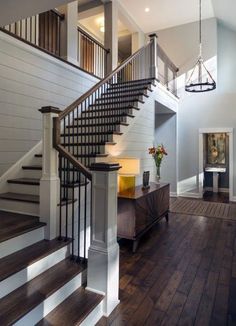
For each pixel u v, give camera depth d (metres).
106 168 2.15
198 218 5.30
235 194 7.31
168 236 4.17
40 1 2.21
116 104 5.12
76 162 2.45
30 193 3.27
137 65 6.04
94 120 4.74
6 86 3.53
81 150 3.86
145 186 4.57
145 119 5.20
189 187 7.91
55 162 2.62
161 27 8.23
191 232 4.38
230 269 3.02
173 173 8.02
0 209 3.07
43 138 2.62
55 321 1.83
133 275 2.87
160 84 6.06
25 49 3.81
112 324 2.05
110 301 2.20
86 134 3.93
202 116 7.73
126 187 4.11
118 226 3.62
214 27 7.55
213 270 3.00
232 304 2.33
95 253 2.20
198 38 7.78
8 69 3.55
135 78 6.07
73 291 2.19
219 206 6.47
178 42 8.05
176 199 7.44
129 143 4.50
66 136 4.02
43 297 1.85
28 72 3.89
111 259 2.21
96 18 7.75
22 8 2.33
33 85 3.99
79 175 2.95
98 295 2.14
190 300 2.39
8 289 1.90
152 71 5.84
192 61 7.86
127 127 4.42
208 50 7.62
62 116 2.72
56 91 4.49
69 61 5.12
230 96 7.42
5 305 1.76
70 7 5.20
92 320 2.02
